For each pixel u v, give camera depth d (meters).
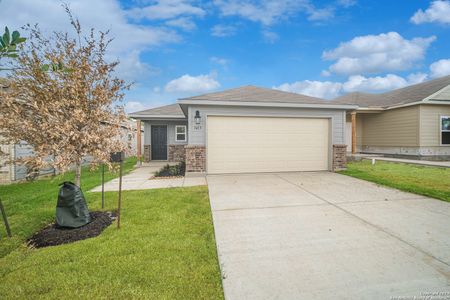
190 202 4.57
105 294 1.95
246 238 2.97
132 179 7.28
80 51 3.38
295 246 2.75
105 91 3.49
